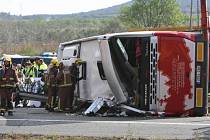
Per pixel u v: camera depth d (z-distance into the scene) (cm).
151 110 3041
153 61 3023
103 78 3195
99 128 2436
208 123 2675
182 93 3041
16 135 2150
